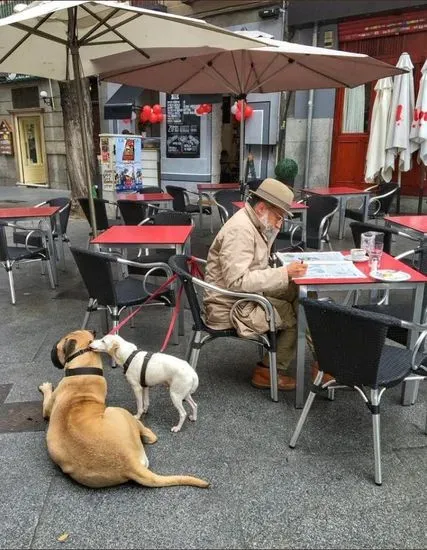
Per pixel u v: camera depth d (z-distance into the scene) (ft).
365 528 6.12
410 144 24.40
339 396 9.28
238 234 8.61
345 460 7.41
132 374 8.12
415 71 26.21
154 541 5.96
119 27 12.17
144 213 17.31
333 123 29.50
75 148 28.25
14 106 49.78
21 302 14.96
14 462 7.47
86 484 6.73
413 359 7.12
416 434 8.05
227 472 7.18
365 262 9.37
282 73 17.95
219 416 8.63
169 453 7.61
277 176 29.22
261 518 6.30
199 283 8.52
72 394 7.20
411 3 25.20
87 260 9.67
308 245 17.38
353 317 6.24
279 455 7.55
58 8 9.00
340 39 28.43
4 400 9.26
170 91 20.88
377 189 22.97
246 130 32.71
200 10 34.14
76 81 12.30
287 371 10.21
